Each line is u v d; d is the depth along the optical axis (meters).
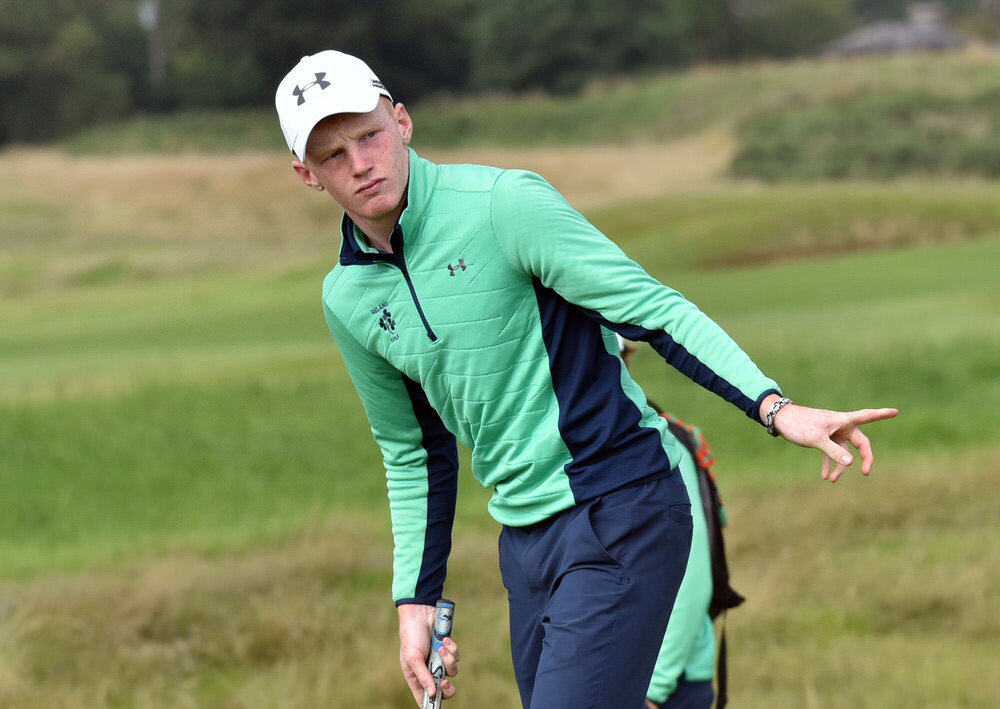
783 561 22.19
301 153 8.94
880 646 18.03
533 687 9.57
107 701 17.84
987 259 77.50
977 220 98.44
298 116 8.80
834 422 8.20
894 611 19.75
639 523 9.15
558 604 9.15
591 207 113.69
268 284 93.12
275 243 131.38
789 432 8.31
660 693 12.16
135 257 115.06
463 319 9.23
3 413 45.38
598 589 9.06
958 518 25.17
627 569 9.12
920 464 30.53
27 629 19.81
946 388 43.44
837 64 199.50
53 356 62.41
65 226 136.62
